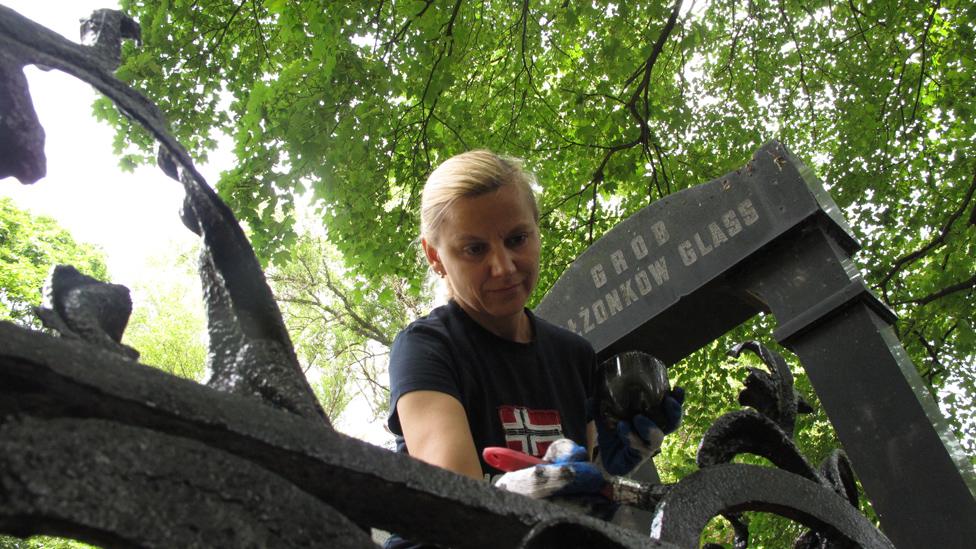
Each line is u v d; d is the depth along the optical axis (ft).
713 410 25.32
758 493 3.24
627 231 11.80
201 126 22.21
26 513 1.33
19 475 1.35
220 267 2.30
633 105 23.02
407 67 21.58
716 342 25.81
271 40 22.99
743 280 10.70
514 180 4.72
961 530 8.59
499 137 24.82
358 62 20.52
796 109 29.17
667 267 11.23
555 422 4.92
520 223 4.62
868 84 27.02
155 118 2.36
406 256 22.90
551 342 5.41
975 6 24.08
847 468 4.25
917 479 8.97
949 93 26.91
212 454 1.61
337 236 23.18
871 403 9.45
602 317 11.68
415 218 23.09
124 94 2.31
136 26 2.50
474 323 5.02
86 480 1.42
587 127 23.25
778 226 10.34
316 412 2.19
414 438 4.38
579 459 3.44
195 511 1.53
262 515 1.61
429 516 2.00
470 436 4.40
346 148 20.47
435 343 4.79
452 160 4.81
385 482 1.91
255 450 1.77
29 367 1.51
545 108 25.64
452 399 4.50
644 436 4.50
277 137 19.80
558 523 2.00
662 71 26.71
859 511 3.60
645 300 11.30
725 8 27.30
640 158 25.21
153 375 1.69
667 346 11.60
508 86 25.57
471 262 4.58
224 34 21.94
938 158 27.86
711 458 3.39
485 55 25.11
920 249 26.37
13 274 53.83
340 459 1.86
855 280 9.84
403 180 23.13
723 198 10.98
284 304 45.80
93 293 2.13
